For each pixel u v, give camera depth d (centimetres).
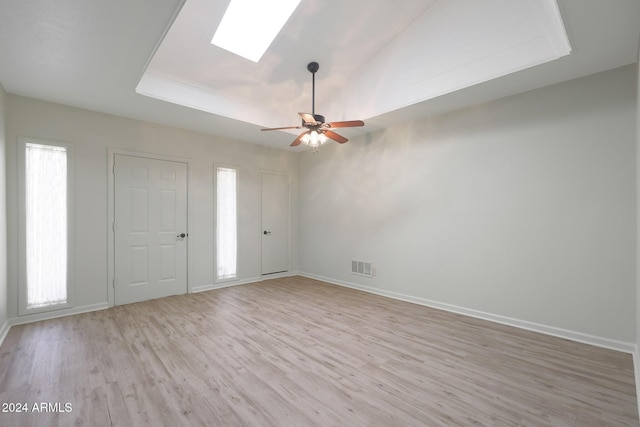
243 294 436
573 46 223
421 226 389
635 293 247
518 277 309
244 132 453
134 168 389
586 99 271
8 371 217
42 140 322
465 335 286
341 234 499
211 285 464
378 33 336
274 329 301
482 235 334
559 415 172
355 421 166
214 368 222
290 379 208
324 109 438
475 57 282
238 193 497
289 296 426
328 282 518
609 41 217
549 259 290
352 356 243
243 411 174
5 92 301
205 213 458
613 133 259
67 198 338
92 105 340
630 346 249
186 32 290
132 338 276
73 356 240
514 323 310
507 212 316
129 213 385
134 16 188
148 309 362
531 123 301
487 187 331
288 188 571
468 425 163
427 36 316
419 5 307
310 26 311
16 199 308
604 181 263
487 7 272
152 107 348
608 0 176
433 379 209
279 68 363
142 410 174
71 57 237
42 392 192
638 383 197
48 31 202
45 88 295
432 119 378
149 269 403
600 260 264
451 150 360
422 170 388
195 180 446
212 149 465
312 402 183
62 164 337
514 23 257
